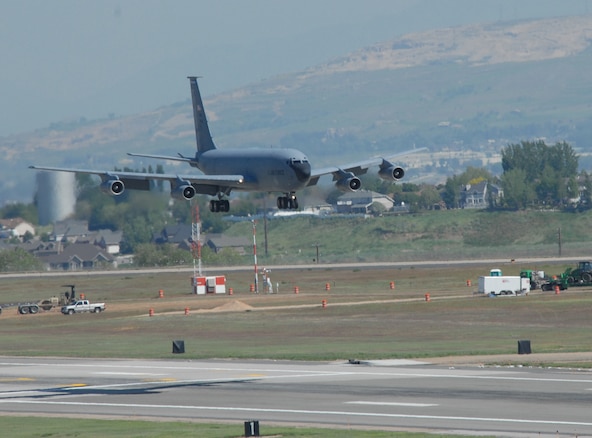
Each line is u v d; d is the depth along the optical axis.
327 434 155.75
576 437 151.00
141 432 161.12
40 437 160.00
